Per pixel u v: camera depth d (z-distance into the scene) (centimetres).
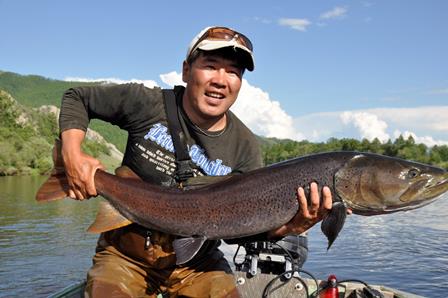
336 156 116
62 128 116
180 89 123
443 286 319
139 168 122
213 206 117
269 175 117
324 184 113
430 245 462
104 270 117
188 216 117
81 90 118
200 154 122
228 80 116
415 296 157
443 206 902
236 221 117
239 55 116
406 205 116
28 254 404
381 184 114
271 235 120
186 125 120
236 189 117
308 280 165
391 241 484
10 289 309
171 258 120
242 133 127
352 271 354
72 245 441
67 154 114
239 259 225
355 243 466
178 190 119
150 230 119
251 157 127
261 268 161
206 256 125
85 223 566
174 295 124
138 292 119
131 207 117
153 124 120
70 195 117
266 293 144
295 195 114
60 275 344
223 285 119
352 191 114
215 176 120
